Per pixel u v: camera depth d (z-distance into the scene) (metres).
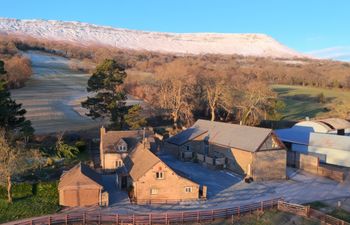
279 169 67.69
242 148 68.25
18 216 48.50
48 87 145.88
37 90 138.88
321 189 62.12
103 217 47.75
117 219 46.91
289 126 109.50
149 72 178.88
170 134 95.19
